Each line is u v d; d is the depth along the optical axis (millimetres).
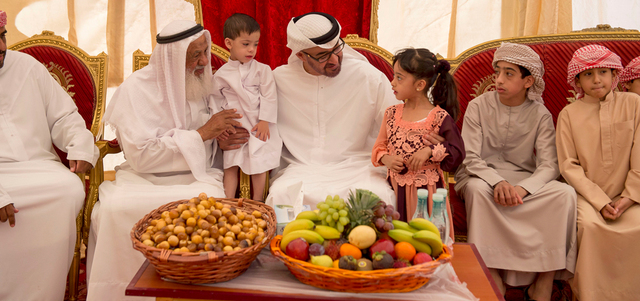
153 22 4285
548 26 3721
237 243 1713
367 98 2881
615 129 2521
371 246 1655
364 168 2729
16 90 2629
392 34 4285
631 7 3852
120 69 4344
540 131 2764
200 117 2842
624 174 2508
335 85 2904
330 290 1597
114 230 2324
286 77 2943
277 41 3754
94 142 2688
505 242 2516
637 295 2271
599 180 2557
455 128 2389
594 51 2537
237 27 2670
